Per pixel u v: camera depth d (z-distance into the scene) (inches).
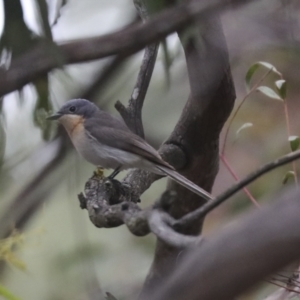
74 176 410.3
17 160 386.6
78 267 446.0
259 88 305.9
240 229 86.6
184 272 86.9
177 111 458.9
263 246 84.4
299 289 266.8
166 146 331.3
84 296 432.1
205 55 196.5
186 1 111.5
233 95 296.8
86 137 341.4
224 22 159.0
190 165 333.7
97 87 357.1
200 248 89.0
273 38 159.9
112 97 442.0
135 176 329.4
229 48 184.4
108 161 338.3
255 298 288.7
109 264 468.8
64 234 458.0
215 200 141.0
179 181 308.8
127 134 332.5
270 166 149.4
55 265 449.1
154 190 501.4
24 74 101.0
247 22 157.9
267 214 86.6
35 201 415.2
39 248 448.8
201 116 307.9
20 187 413.1
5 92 100.4
